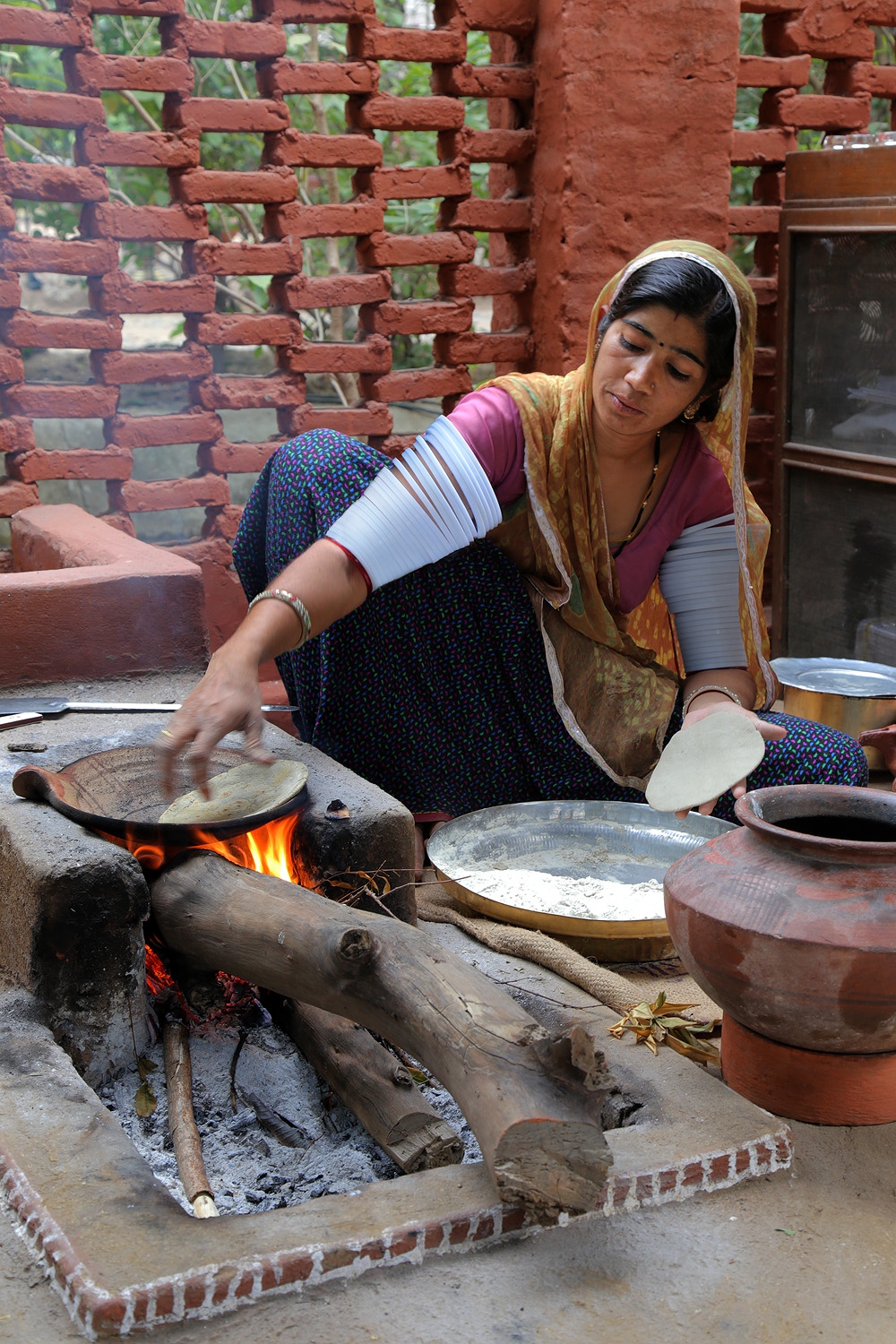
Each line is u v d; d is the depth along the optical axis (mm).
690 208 3814
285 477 2605
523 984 2137
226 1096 1923
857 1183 1673
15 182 3291
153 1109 1894
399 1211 1519
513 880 2402
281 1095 1918
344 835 2125
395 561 2217
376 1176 1766
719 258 2240
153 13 3346
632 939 2287
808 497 4020
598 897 2350
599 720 2688
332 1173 1752
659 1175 1607
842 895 1640
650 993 2203
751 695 2602
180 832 1979
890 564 3721
